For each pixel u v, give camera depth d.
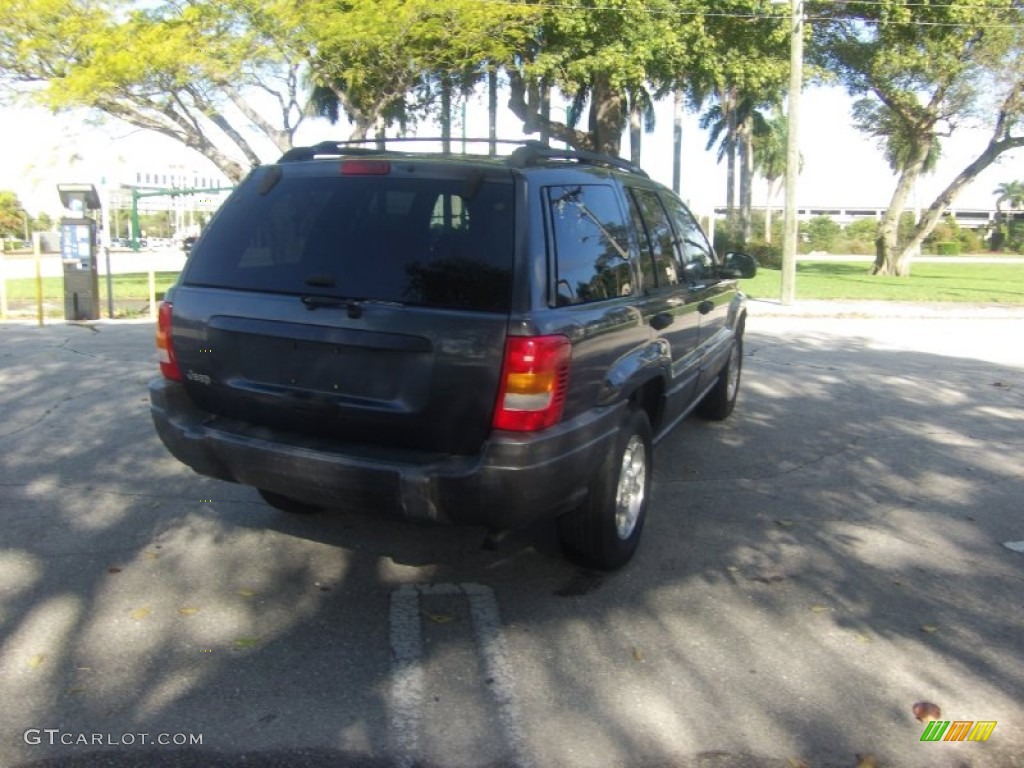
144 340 11.49
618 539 4.53
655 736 3.23
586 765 3.06
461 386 3.70
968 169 29.88
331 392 3.93
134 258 38.06
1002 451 7.17
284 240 4.19
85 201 13.97
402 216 4.02
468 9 19.06
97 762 3.01
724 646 3.89
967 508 5.78
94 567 4.52
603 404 4.16
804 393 9.23
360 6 18.61
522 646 3.85
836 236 59.78
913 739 3.26
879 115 31.11
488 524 3.78
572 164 4.62
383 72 20.61
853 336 14.07
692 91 29.17
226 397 4.23
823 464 6.68
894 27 25.83
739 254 6.88
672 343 5.24
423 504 3.74
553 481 3.79
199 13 17.41
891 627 4.11
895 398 9.09
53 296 17.86
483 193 3.93
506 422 3.66
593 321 4.05
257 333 4.07
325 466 3.86
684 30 21.84
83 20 16.73
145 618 4.00
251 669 3.61
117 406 7.73
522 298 3.71
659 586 4.48
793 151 18.44
